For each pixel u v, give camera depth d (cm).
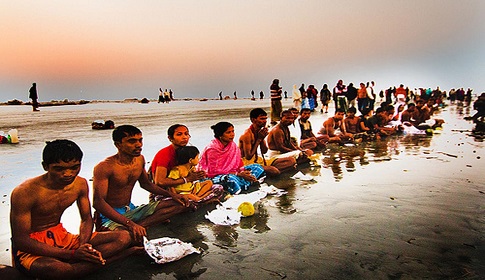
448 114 2102
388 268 285
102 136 1252
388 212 418
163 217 410
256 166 599
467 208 423
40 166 743
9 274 270
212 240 359
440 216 398
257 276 282
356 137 1095
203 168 563
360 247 326
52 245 299
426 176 590
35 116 2586
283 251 325
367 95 2125
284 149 764
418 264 290
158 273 295
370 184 551
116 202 393
